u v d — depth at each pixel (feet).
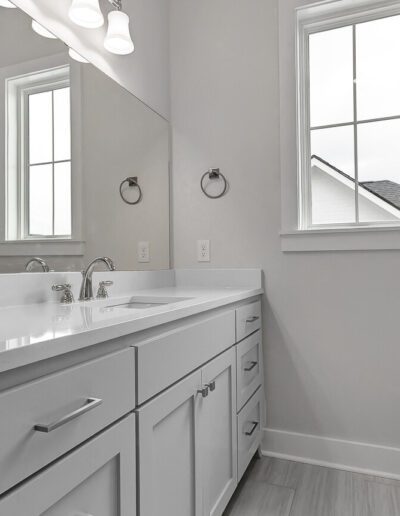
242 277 6.66
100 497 2.55
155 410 3.15
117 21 5.17
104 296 5.05
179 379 3.61
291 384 6.42
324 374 6.23
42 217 4.43
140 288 6.20
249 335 5.89
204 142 7.02
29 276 4.25
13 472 1.93
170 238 7.18
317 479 5.72
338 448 6.09
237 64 6.82
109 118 5.61
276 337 6.51
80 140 5.04
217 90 6.95
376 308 5.95
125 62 6.02
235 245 6.77
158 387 3.23
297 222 6.37
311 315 6.31
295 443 6.35
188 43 7.18
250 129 6.71
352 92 6.48
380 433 5.91
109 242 5.54
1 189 3.93
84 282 4.76
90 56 5.27
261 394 6.38
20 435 1.97
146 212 6.43
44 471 2.11
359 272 6.04
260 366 6.39
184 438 3.70
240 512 4.96
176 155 7.22
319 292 6.26
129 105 6.07
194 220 7.06
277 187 6.52
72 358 2.38
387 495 5.30
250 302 6.08
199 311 4.02
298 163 6.44
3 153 3.95
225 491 4.62
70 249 4.85
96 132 5.33
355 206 6.39
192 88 7.13
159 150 6.87
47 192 4.50
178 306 3.76
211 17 7.04
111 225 5.59
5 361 1.89
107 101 5.57
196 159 7.07
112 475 2.68
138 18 6.37
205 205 6.98
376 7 6.17
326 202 6.55
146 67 6.57
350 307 6.09
